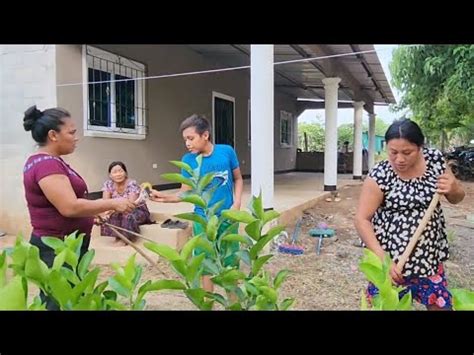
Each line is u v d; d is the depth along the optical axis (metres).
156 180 8.25
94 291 1.15
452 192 2.22
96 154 6.70
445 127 12.19
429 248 2.32
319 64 9.45
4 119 6.00
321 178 13.87
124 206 2.44
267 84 5.42
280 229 1.26
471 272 4.98
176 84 8.84
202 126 3.27
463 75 8.12
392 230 2.35
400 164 2.24
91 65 6.55
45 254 2.29
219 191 3.25
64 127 2.43
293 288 4.29
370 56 9.37
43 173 2.29
